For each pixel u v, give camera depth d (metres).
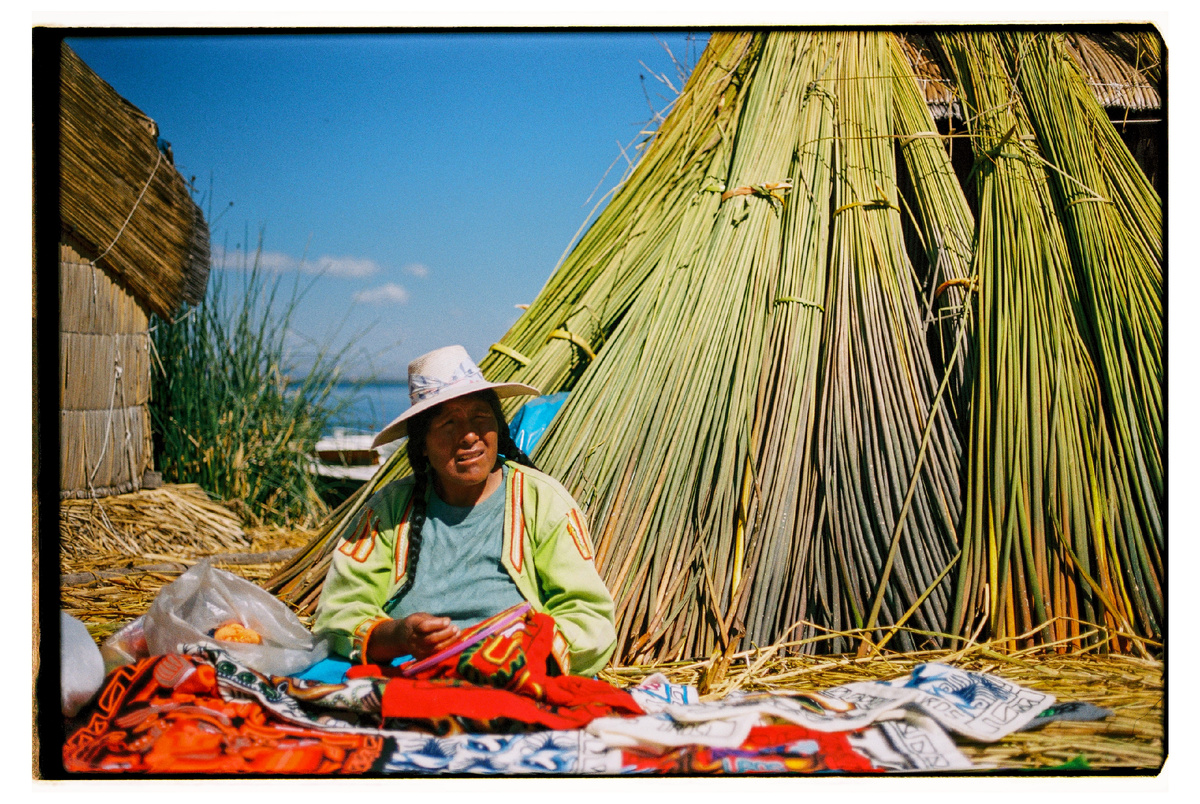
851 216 2.58
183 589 2.12
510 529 1.99
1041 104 2.65
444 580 1.99
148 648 2.04
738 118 2.77
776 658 2.26
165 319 3.52
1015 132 2.62
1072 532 2.35
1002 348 2.44
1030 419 2.39
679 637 2.29
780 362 2.45
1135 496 2.36
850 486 2.38
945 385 2.42
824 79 2.74
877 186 2.62
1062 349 2.45
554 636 1.88
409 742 1.76
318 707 1.83
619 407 2.43
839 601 2.34
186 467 3.74
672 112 2.81
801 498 2.38
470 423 1.96
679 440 2.38
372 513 2.06
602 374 2.48
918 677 2.07
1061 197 2.57
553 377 2.59
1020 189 2.57
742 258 2.54
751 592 2.31
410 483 2.09
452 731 1.78
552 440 2.44
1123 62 2.82
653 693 1.98
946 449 2.42
